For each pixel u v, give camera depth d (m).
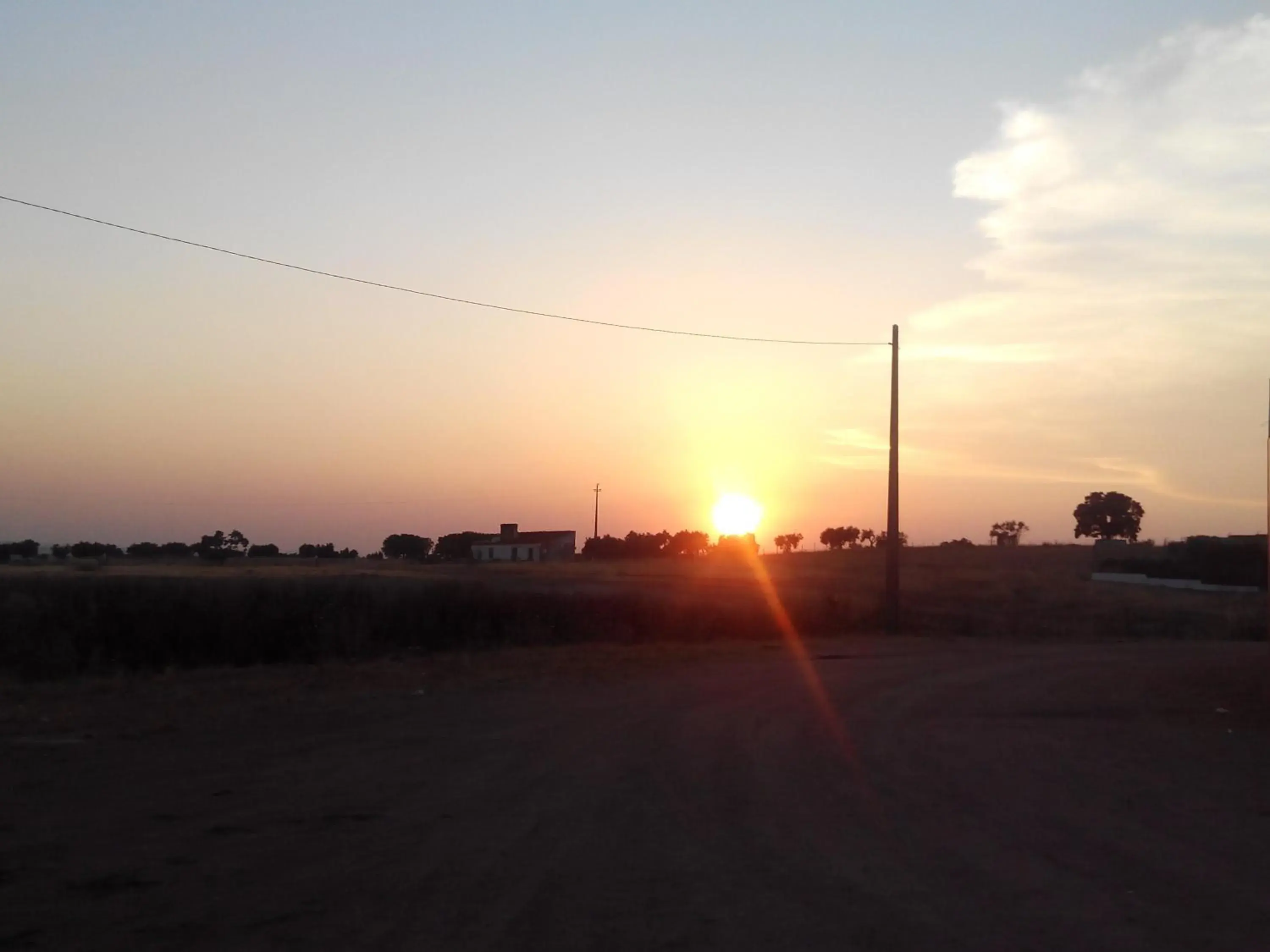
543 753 16.64
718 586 76.00
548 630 40.28
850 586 77.94
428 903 9.28
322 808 12.87
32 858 10.64
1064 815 12.77
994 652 38.81
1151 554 118.19
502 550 146.38
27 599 30.33
